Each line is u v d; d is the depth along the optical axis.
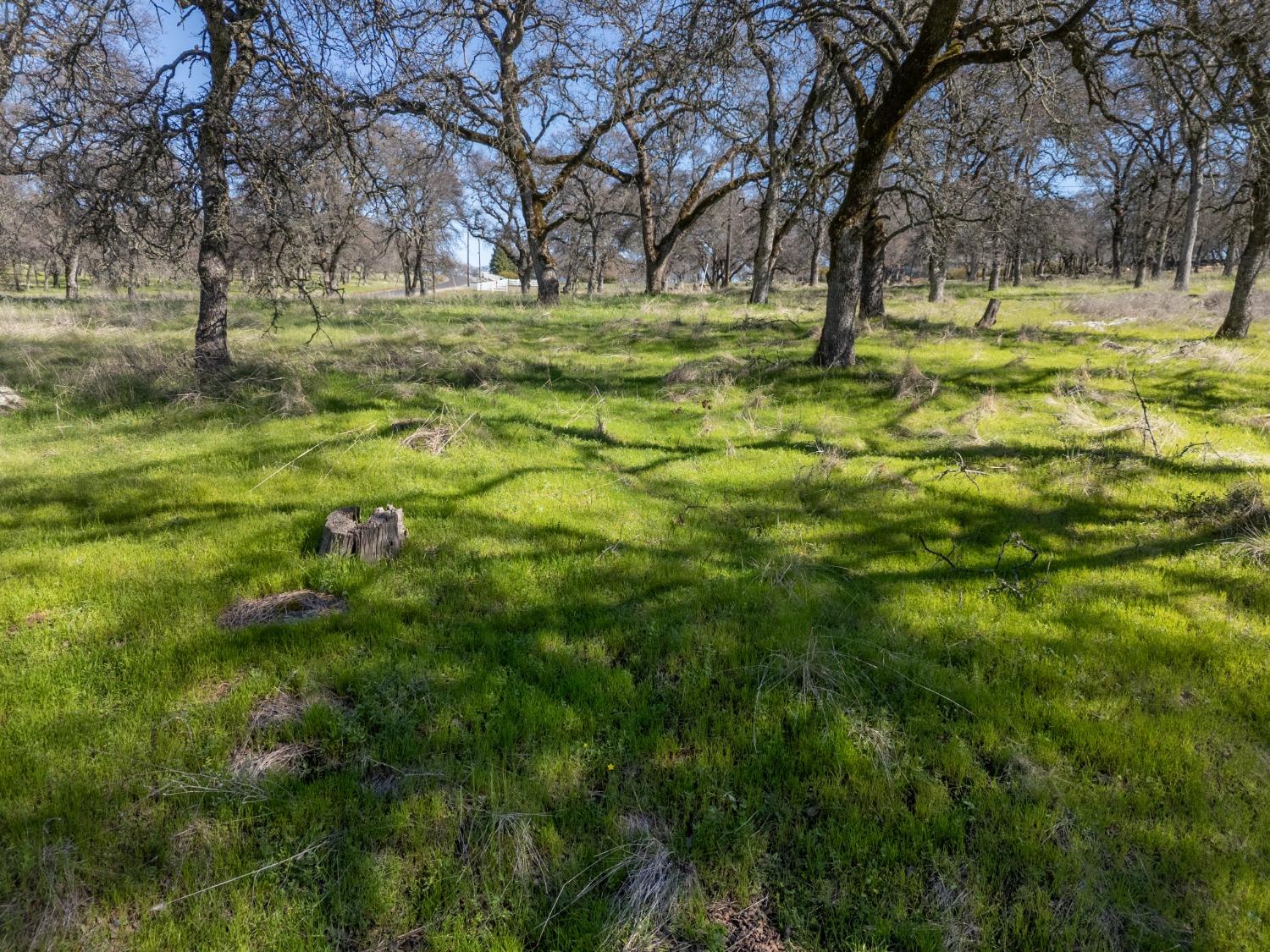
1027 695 3.59
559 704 3.50
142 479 6.26
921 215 12.73
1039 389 9.52
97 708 3.37
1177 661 3.85
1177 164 24.64
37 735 3.16
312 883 2.57
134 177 8.34
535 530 5.52
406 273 38.06
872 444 7.81
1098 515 5.83
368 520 5.02
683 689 3.66
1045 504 6.08
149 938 2.36
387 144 13.90
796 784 3.05
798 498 6.31
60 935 2.37
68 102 8.42
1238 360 10.30
